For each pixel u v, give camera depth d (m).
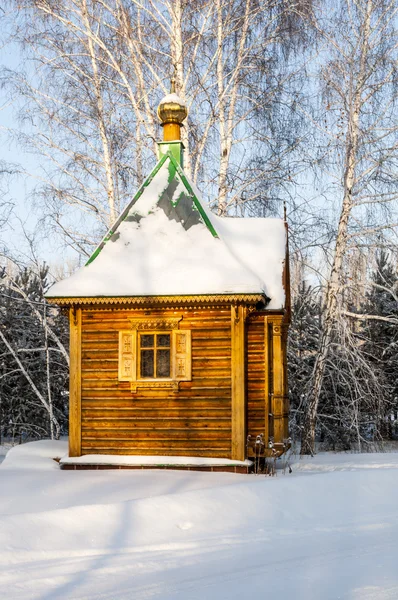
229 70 21.86
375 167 21.02
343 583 6.82
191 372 14.88
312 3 21.23
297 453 21.86
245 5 21.33
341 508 10.77
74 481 12.70
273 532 9.32
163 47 21.92
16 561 7.62
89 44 21.25
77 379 15.26
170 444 14.87
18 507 10.26
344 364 23.11
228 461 14.43
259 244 17.08
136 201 16.31
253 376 15.32
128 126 22.12
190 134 21.34
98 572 7.20
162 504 9.70
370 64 21.05
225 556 7.96
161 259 15.40
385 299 29.48
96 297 14.88
